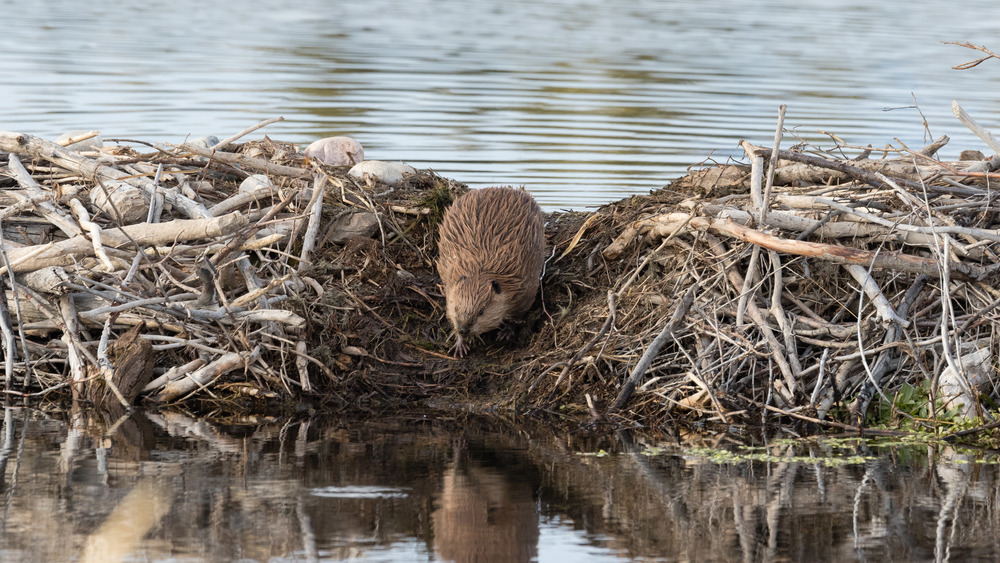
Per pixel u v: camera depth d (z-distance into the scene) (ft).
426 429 34.73
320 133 68.49
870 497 28.43
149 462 30.48
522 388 38.01
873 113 77.56
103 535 25.02
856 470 30.81
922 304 38.19
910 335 37.04
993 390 35.76
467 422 35.73
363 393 38.32
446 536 25.35
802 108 79.00
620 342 38.29
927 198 37.50
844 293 38.81
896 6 133.39
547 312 41.65
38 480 28.73
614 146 68.44
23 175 41.91
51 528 25.36
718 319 38.32
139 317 38.17
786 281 38.96
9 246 38.96
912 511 27.35
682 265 39.63
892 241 38.75
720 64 95.55
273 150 50.49
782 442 33.76
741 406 36.11
